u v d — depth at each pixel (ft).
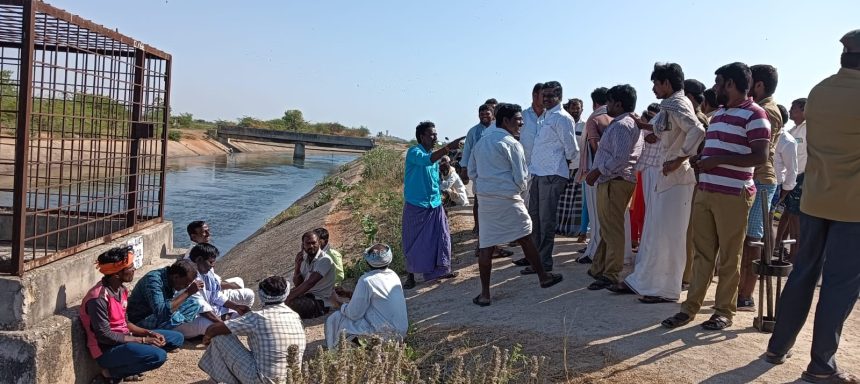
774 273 16.93
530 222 22.41
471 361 17.57
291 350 14.07
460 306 22.68
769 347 15.31
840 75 13.83
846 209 13.43
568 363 16.44
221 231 63.16
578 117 30.25
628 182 21.02
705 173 17.08
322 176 131.95
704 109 23.22
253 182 110.83
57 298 18.44
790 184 23.34
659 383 14.75
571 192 30.19
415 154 26.13
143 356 19.26
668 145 18.75
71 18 18.34
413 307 23.89
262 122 296.92
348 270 31.60
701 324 17.89
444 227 26.48
